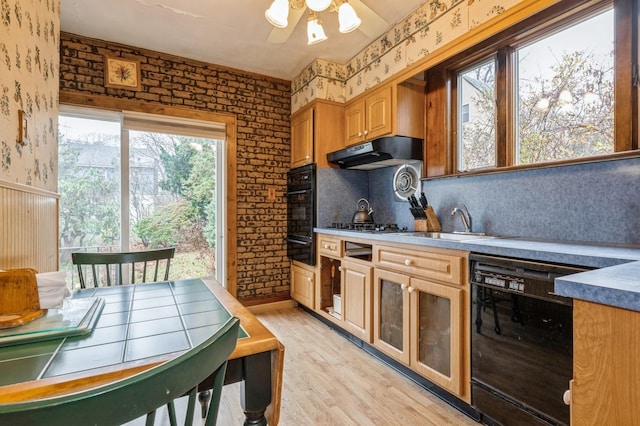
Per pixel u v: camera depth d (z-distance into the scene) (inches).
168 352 29.7
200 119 129.8
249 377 31.9
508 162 86.0
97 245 115.9
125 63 117.1
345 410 69.9
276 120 146.6
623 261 42.9
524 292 54.7
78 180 113.4
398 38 103.8
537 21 76.2
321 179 128.9
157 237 125.6
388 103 107.9
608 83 68.2
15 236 52.4
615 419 26.0
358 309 100.2
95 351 29.7
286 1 68.4
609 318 26.6
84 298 46.3
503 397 58.6
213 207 136.3
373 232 100.0
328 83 129.3
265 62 131.2
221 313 41.1
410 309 80.0
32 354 28.9
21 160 55.9
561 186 75.0
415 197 107.6
